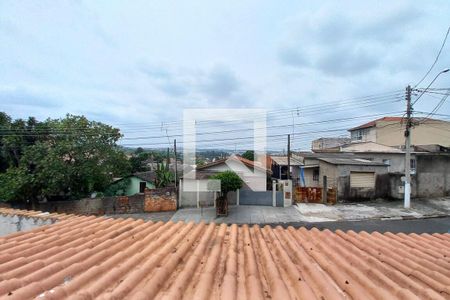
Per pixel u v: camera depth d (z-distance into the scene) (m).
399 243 4.23
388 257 3.49
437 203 18.28
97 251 3.42
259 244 4.19
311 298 2.25
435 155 19.92
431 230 13.26
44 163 18.08
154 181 23.19
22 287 2.25
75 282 2.41
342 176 18.91
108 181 21.36
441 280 2.80
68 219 5.74
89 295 2.17
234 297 2.27
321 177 21.50
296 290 2.51
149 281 2.49
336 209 17.25
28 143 20.53
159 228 4.84
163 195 19.06
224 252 3.69
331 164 19.69
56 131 20.14
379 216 15.52
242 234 4.86
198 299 2.18
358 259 3.29
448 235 4.95
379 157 23.38
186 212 18.09
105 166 20.58
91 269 2.71
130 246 3.70
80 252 3.31
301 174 25.97
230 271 2.86
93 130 20.33
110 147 21.08
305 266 3.08
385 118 32.38
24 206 18.72
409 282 2.68
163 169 22.66
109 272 2.67
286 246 4.09
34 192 18.66
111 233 4.32
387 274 2.95
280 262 3.34
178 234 4.45
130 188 23.81
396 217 15.39
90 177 19.59
